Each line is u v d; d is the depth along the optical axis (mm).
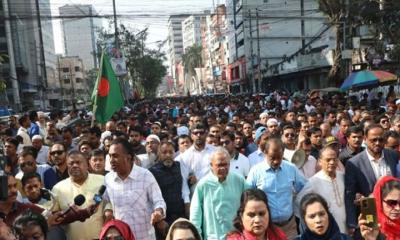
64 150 5992
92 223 4297
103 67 7891
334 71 24453
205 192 4590
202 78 100188
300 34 57344
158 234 4840
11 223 3709
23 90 56906
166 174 5805
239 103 21938
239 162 6586
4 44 51188
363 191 4582
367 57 21141
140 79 45938
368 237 3396
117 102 7992
